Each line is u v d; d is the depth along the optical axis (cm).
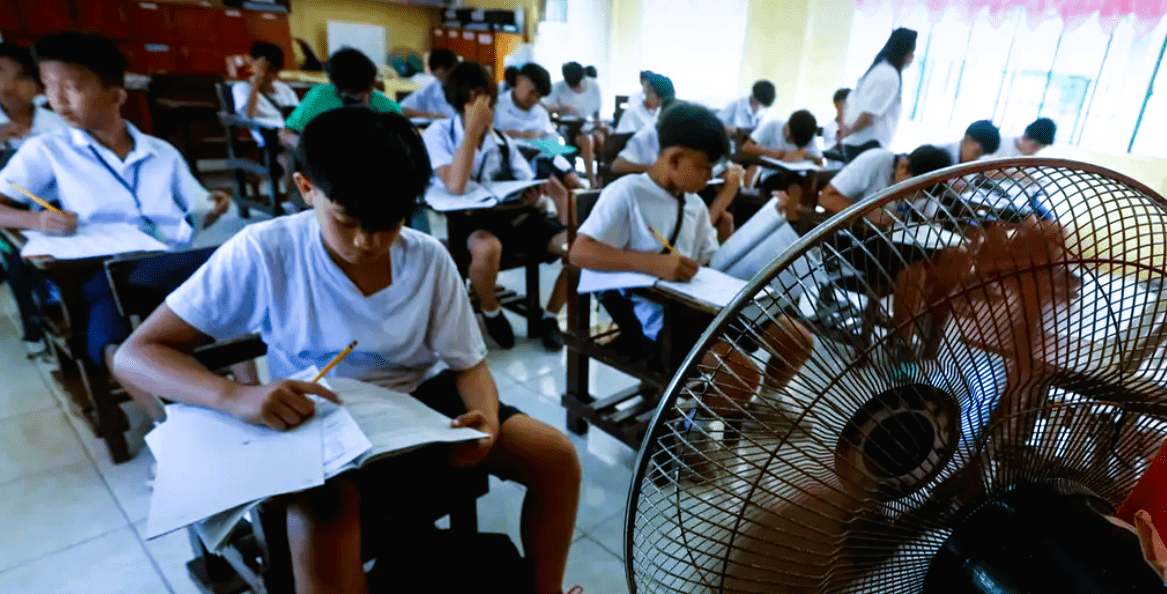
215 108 461
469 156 241
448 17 721
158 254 142
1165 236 61
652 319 179
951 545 59
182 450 85
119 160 186
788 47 507
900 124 434
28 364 228
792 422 51
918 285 51
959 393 55
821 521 55
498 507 167
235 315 106
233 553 115
